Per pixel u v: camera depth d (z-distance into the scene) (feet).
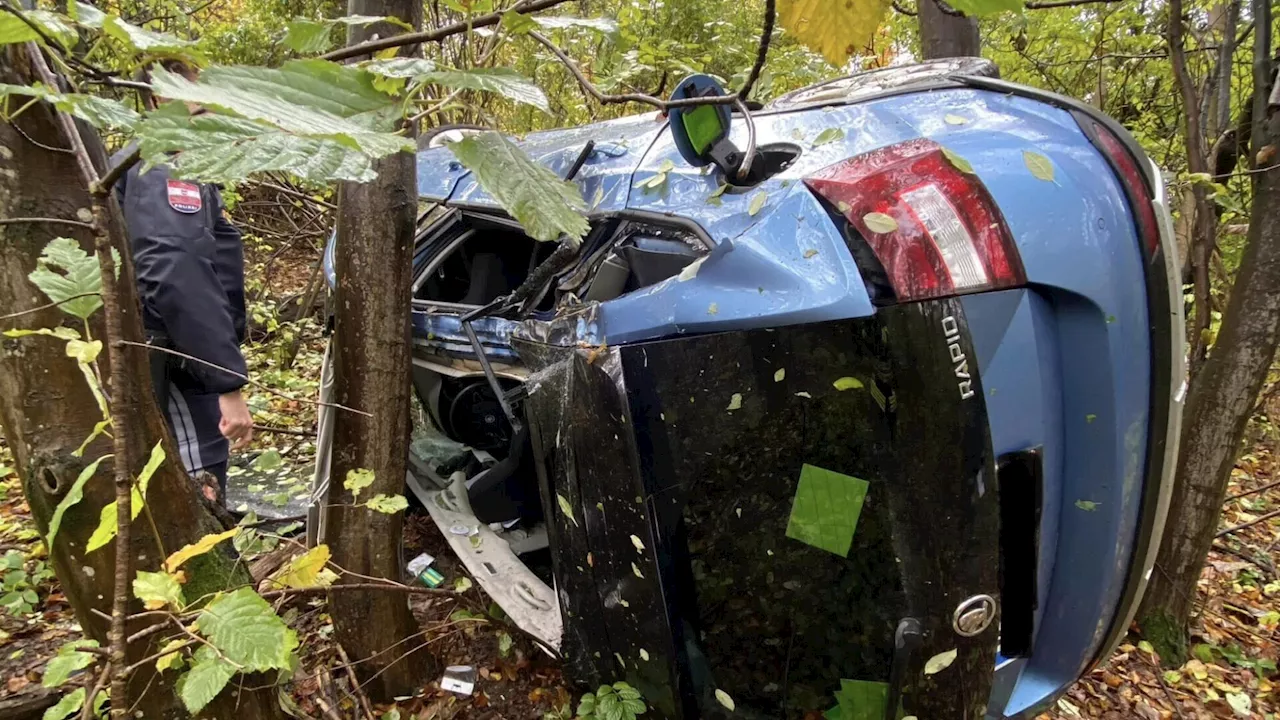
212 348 7.48
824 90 7.02
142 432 4.39
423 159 10.25
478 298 8.85
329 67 1.84
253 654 2.98
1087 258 4.56
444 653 7.77
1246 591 9.64
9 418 4.09
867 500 4.88
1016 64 15.26
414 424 11.03
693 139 5.51
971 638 4.69
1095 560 5.09
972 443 4.42
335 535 6.81
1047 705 5.46
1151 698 7.61
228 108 1.54
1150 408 4.93
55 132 3.76
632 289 6.48
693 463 5.12
